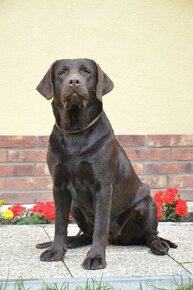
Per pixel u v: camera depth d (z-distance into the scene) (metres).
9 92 6.73
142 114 6.90
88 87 4.34
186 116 6.96
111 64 6.84
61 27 6.77
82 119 4.30
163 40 6.89
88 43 6.80
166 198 6.19
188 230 5.64
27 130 6.78
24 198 6.74
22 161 6.73
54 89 4.42
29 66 6.75
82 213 4.82
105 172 4.34
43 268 4.11
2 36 6.68
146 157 6.89
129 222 4.83
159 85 6.92
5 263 4.25
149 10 6.86
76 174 4.36
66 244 4.50
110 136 4.43
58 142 4.40
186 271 4.06
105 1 6.80
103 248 4.24
